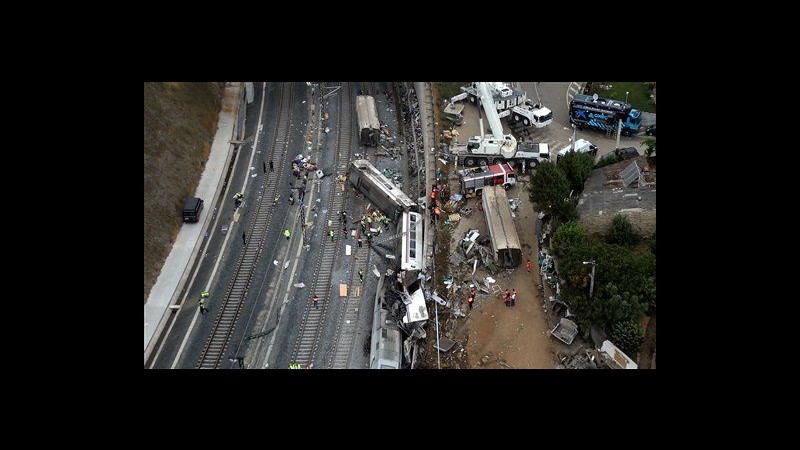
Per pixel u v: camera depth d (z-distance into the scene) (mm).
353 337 55812
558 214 60719
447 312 56344
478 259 60906
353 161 72562
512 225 61000
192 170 70875
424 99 80125
